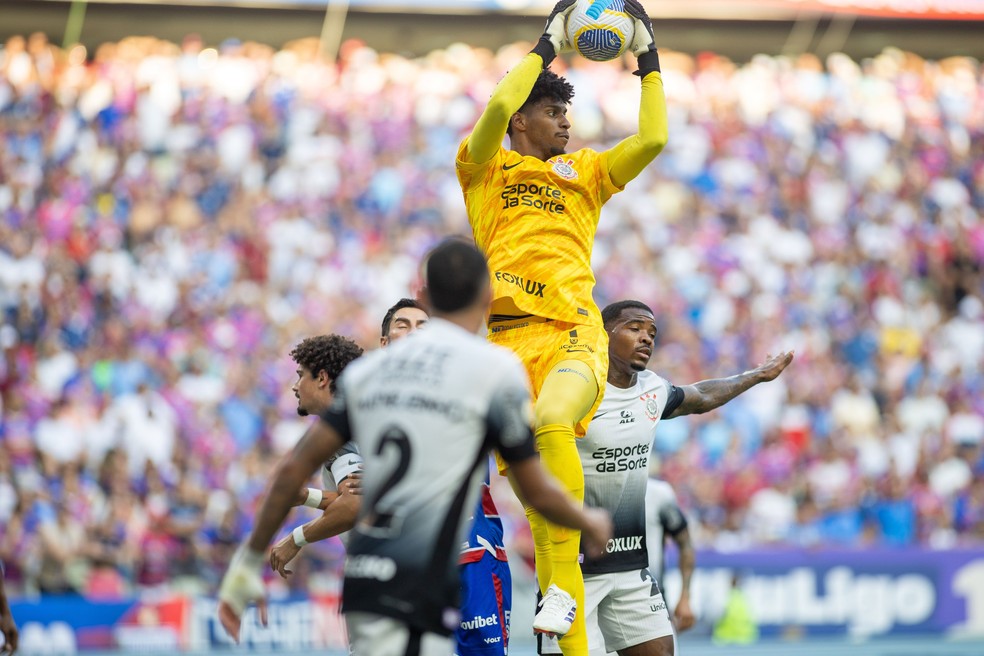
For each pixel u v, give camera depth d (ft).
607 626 63.41
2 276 170.50
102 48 213.87
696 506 157.17
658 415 62.03
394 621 35.88
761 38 237.25
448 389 36.68
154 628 125.39
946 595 141.59
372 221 193.98
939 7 232.12
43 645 122.01
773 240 201.98
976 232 216.74
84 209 186.09
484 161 49.52
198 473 147.74
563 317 48.29
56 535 132.98
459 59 224.94
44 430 146.10
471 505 36.73
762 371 64.03
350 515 51.13
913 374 185.78
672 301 188.14
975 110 234.79
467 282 38.04
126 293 173.27
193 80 208.13
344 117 207.82
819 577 138.51
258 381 163.53
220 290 176.96
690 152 211.61
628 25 50.03
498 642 57.41
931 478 172.24
